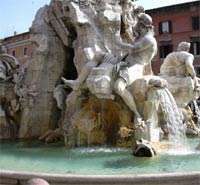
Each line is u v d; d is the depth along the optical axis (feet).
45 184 14.90
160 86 31.45
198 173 18.56
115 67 31.60
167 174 18.37
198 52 135.44
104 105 32.89
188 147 30.89
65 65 40.42
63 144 34.88
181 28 138.00
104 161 25.25
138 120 31.17
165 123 32.19
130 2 39.17
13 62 42.75
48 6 40.70
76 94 33.83
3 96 41.06
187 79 37.47
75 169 22.31
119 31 36.88
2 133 40.29
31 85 39.91
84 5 37.24
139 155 26.91
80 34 36.68
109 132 33.30
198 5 134.51
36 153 29.50
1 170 19.67
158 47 142.41
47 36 39.73
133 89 31.89
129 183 18.02
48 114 39.65
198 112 42.68
